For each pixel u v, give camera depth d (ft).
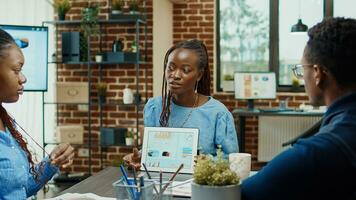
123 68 16.80
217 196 4.00
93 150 17.13
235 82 17.80
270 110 17.16
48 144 16.79
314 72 3.67
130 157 6.37
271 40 18.83
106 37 16.69
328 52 3.53
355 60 3.48
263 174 3.73
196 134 6.19
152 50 16.52
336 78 3.57
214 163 4.18
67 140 16.60
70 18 16.96
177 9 18.97
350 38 3.48
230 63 19.17
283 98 18.54
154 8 16.47
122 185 4.63
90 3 16.79
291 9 18.67
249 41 19.03
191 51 6.74
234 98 18.75
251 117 18.62
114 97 16.94
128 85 16.81
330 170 3.35
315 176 3.38
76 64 17.15
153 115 7.09
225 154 6.71
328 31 3.57
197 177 4.14
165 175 6.05
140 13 16.01
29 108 17.61
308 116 16.57
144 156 6.25
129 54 15.96
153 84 16.60
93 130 17.19
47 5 17.56
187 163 6.09
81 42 16.43
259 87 17.78
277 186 3.54
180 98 6.89
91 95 16.96
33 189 5.60
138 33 16.02
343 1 18.26
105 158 17.10
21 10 17.57
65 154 5.71
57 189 15.49
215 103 6.98
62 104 17.16
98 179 6.36
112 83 16.92
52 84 17.44
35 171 5.59
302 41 18.53
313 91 3.74
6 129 5.49
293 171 3.44
